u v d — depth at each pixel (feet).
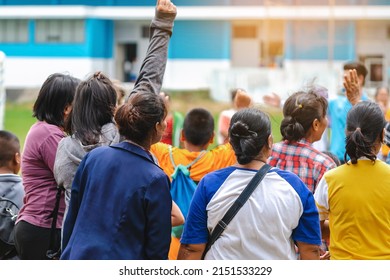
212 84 150.00
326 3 160.86
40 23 166.09
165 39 20.08
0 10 164.35
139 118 16.11
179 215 19.89
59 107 19.77
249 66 168.55
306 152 20.51
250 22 167.53
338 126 33.06
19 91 159.63
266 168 16.43
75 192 16.47
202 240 16.69
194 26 165.89
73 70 165.27
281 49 164.96
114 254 15.55
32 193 19.43
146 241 15.80
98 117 18.04
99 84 18.12
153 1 167.63
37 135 19.56
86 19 164.45
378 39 163.53
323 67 161.58
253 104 30.30
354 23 160.97
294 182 16.51
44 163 19.42
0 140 22.72
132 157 16.10
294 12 159.02
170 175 22.75
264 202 16.12
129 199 15.67
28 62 166.40
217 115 133.28
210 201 16.40
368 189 17.29
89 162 16.37
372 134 17.53
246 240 16.20
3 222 21.30
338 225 17.57
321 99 20.94
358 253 17.21
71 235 16.11
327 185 17.79
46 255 19.20
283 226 16.20
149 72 19.69
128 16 164.76
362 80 33.47
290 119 20.67
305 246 16.63
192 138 23.58
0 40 167.22
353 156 17.56
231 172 16.49
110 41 170.09
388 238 17.28
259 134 16.29
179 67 166.40
